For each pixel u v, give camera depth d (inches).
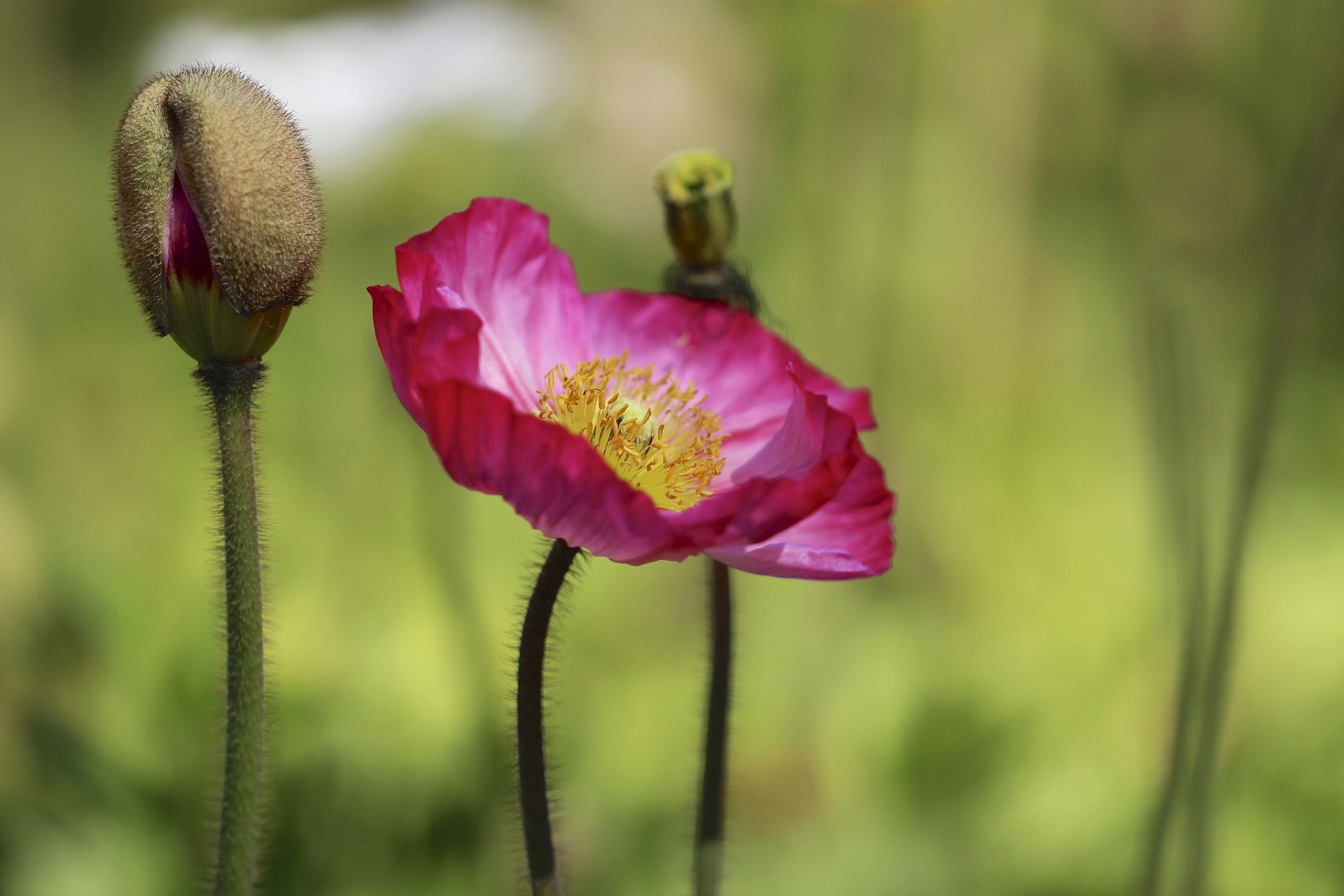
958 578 33.8
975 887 26.0
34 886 24.5
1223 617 22.3
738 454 21.8
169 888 24.8
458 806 25.3
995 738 26.8
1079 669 29.7
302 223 20.0
